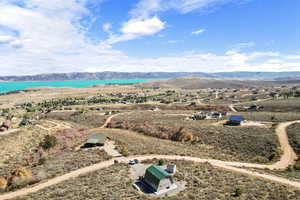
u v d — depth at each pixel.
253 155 54.25
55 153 59.78
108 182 36.31
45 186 37.69
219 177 37.50
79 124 109.44
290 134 63.66
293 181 35.94
